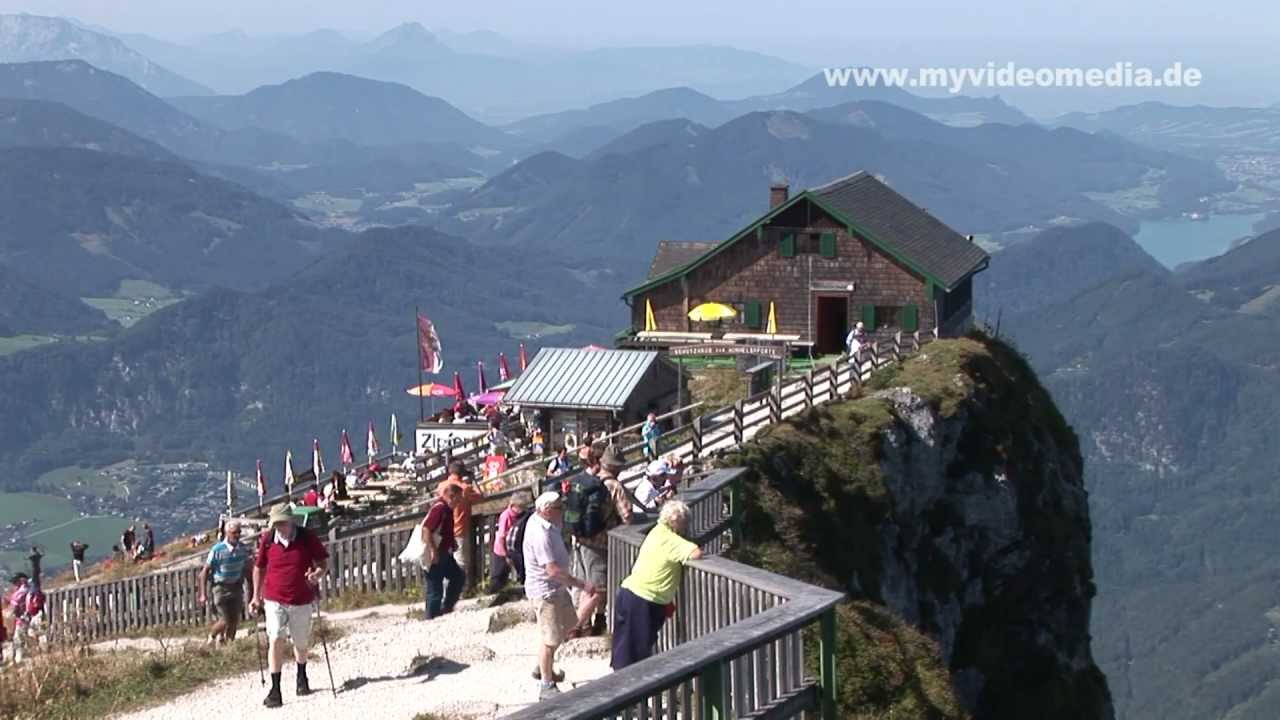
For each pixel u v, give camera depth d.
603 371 63.62
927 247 77.19
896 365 58.91
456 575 29.64
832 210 73.94
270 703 22.16
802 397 54.62
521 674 22.89
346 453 70.88
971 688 50.66
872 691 26.00
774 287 75.62
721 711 14.09
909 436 51.84
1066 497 61.62
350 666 24.48
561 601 20.83
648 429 49.41
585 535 25.20
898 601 47.00
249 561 35.34
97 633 39.78
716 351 72.25
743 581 16.97
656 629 18.06
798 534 42.97
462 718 20.41
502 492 38.00
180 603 37.84
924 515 51.50
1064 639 56.50
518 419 69.62
